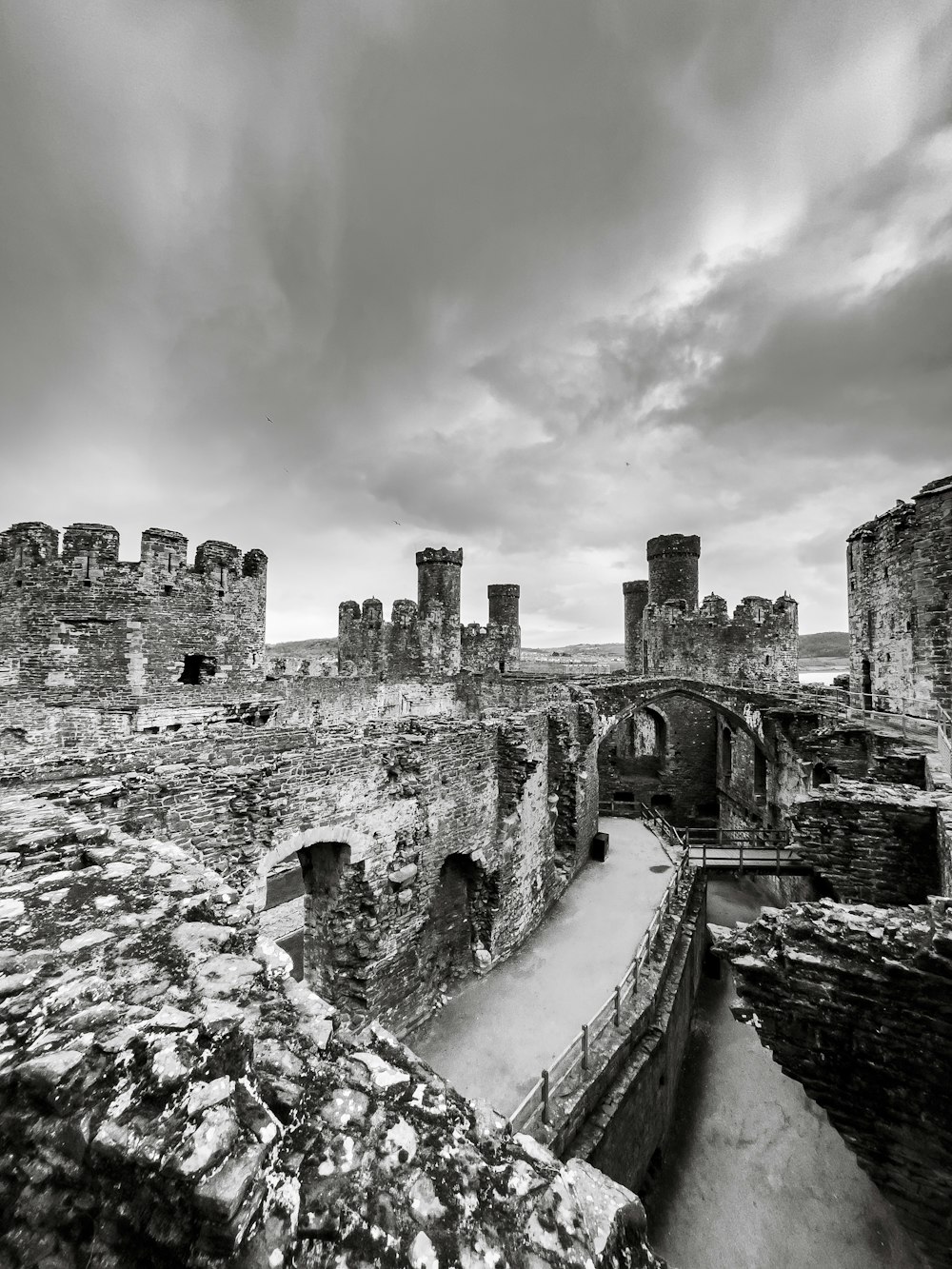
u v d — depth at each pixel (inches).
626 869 820.0
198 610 837.8
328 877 446.3
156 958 170.6
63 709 767.7
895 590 777.6
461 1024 474.0
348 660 1691.7
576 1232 119.6
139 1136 102.3
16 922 187.0
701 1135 540.4
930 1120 268.1
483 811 576.7
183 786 328.5
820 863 530.3
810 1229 449.1
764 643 1337.4
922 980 261.6
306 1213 107.0
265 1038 147.1
